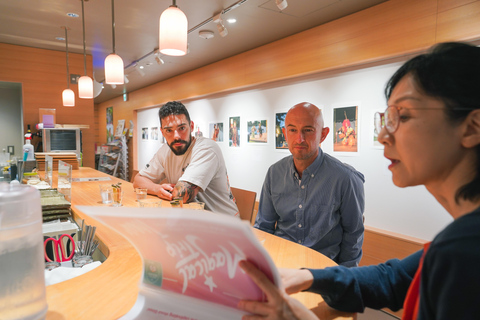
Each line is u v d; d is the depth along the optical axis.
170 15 1.95
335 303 0.77
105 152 9.80
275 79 4.02
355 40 3.03
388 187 2.92
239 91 4.88
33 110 5.03
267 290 0.48
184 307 0.59
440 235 0.43
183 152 2.37
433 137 0.47
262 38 3.96
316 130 1.59
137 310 0.64
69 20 3.67
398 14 2.66
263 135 4.45
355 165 3.20
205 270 0.55
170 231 0.52
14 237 0.57
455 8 2.30
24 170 3.34
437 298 0.41
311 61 3.51
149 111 8.00
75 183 2.92
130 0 3.07
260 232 1.51
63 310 0.74
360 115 3.12
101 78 7.22
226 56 4.88
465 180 0.46
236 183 5.03
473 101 0.44
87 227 1.16
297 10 3.09
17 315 0.58
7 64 4.79
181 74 6.23
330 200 1.62
